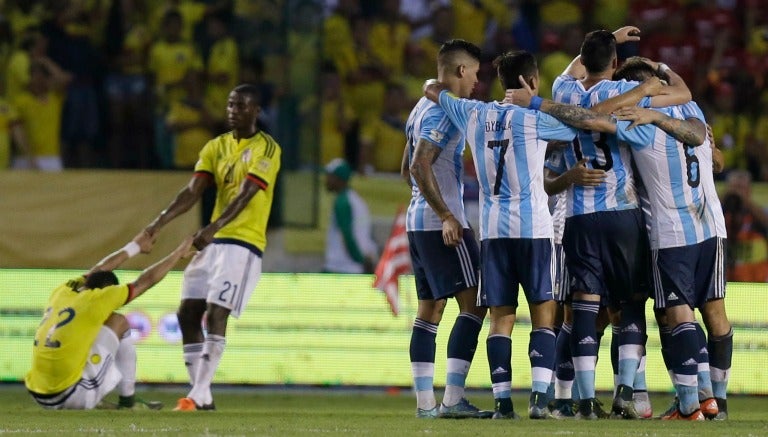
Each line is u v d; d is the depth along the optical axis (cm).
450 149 2736
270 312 4238
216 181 3145
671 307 2673
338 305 4247
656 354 4166
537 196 2572
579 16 5700
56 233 4453
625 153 2667
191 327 3183
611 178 2650
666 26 5647
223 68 5234
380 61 5519
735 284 4222
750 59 5616
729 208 4588
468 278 2708
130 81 5250
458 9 5684
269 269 4628
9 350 4203
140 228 4481
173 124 5138
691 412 2659
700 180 2689
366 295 4250
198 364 3131
